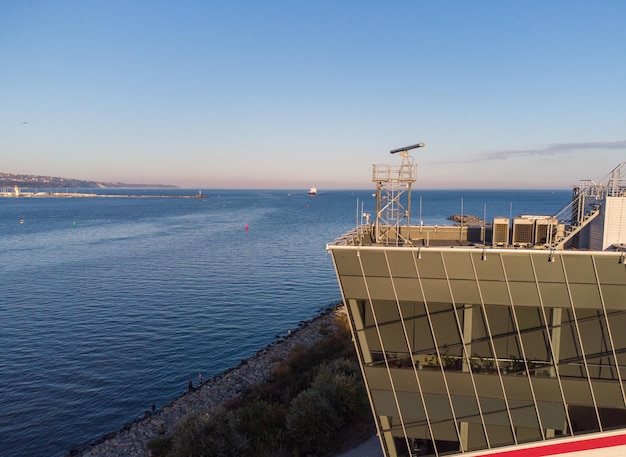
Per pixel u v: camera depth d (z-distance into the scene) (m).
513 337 19.66
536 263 18.41
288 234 164.88
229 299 77.56
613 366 18.91
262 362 50.12
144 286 85.19
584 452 19.66
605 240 24.30
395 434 21.59
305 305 75.00
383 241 28.84
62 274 94.25
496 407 20.14
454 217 195.12
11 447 36.34
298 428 32.00
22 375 48.12
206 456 29.72
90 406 42.38
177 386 46.53
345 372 41.38
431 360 20.58
